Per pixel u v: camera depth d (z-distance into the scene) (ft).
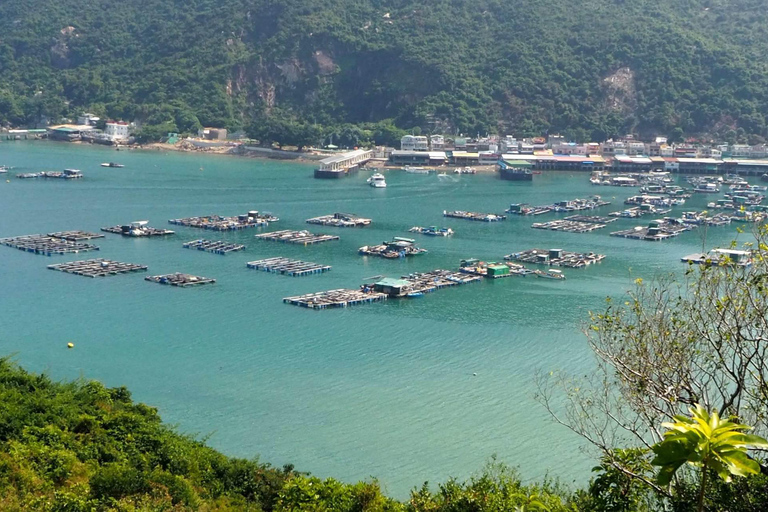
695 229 635.66
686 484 120.57
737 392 123.75
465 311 401.49
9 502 170.60
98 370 314.35
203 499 191.11
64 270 466.70
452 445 256.73
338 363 325.42
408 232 613.52
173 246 541.75
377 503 174.91
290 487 183.73
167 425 247.50
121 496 180.45
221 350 337.93
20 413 211.20
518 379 309.63
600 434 163.84
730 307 129.80
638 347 129.29
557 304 415.03
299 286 444.96
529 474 237.25
